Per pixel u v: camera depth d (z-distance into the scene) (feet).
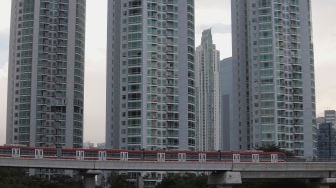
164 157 500.74
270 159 540.11
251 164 521.24
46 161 458.50
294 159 556.51
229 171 516.73
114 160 481.46
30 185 646.74
